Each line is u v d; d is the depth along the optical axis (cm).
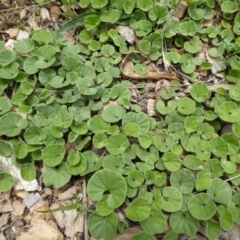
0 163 22
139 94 25
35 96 23
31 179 21
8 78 23
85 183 21
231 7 27
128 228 20
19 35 27
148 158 21
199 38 27
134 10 27
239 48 26
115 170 20
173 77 25
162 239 20
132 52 25
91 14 27
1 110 23
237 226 20
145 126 22
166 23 26
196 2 27
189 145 22
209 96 24
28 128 22
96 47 26
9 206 21
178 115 23
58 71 24
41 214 21
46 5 28
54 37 25
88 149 22
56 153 21
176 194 20
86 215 20
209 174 21
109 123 22
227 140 22
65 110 22
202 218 19
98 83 24
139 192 20
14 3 28
